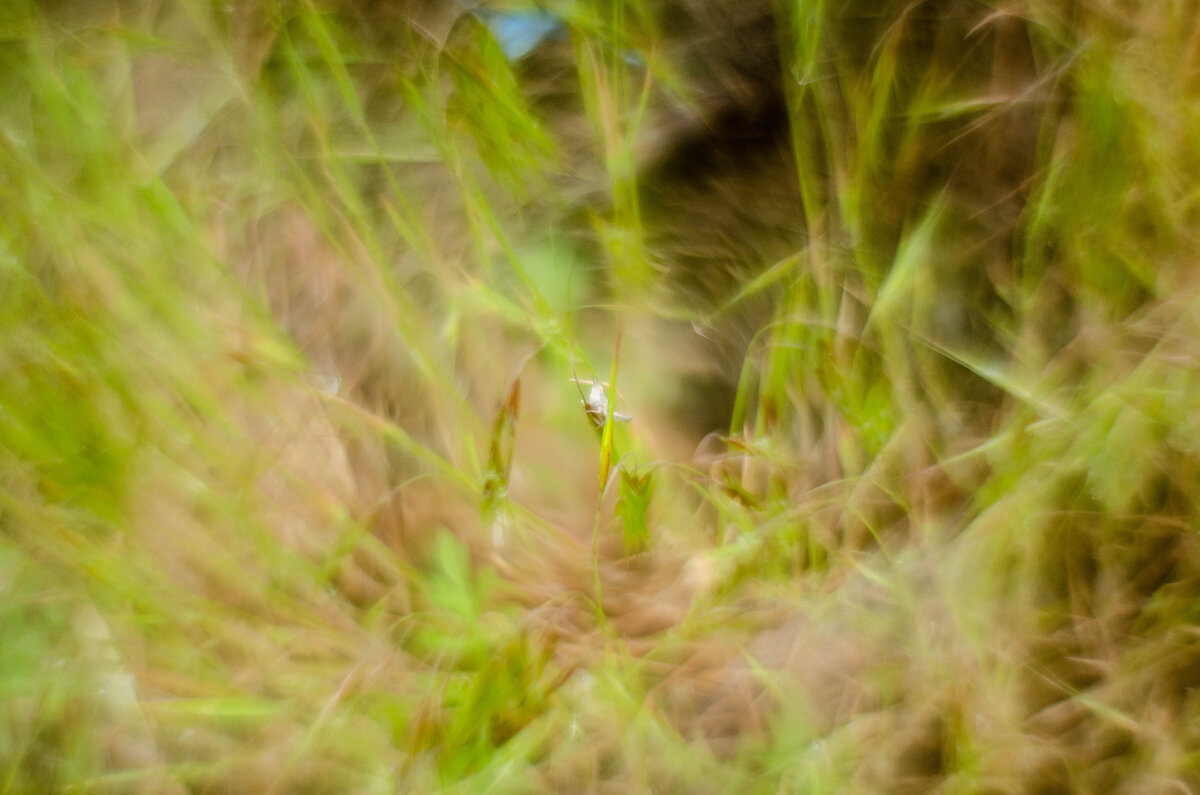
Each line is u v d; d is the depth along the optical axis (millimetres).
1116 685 523
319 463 557
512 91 565
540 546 577
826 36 557
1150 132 538
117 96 555
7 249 540
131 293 544
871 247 559
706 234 592
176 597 531
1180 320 531
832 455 562
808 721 528
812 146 564
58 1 555
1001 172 552
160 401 541
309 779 521
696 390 616
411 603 546
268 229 568
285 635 534
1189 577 525
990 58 554
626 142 567
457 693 528
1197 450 527
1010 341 549
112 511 532
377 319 577
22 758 519
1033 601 532
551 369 597
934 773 524
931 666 528
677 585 567
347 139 570
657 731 529
